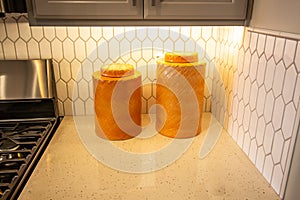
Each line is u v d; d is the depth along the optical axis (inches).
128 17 31.1
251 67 32.6
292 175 25.4
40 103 43.5
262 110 30.4
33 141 36.1
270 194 27.7
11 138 36.4
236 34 36.5
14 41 41.9
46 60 42.5
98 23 31.7
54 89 44.5
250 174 31.0
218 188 28.5
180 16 31.6
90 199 26.6
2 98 42.4
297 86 24.0
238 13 32.2
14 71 42.3
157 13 31.2
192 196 27.2
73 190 28.0
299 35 23.5
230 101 39.6
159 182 29.5
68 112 47.4
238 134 37.2
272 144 28.5
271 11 27.8
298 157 24.5
